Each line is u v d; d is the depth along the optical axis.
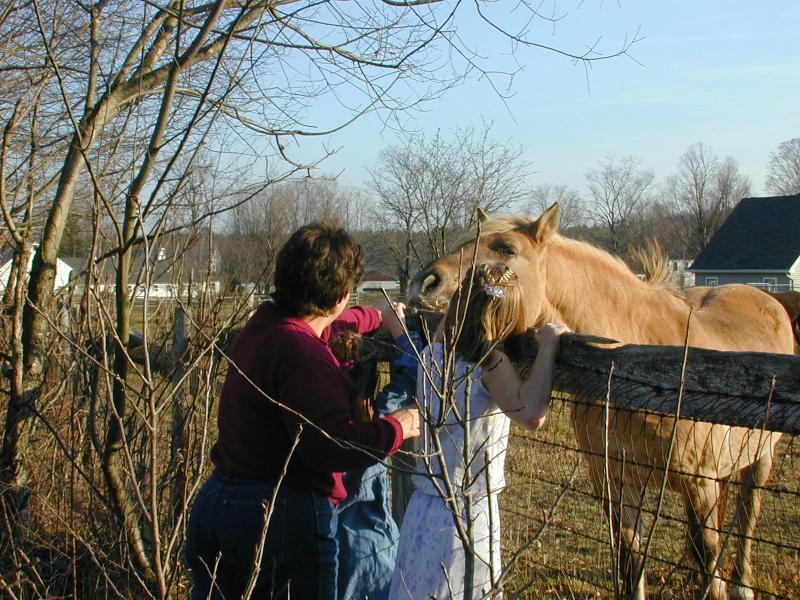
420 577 2.49
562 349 2.52
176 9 4.12
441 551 2.48
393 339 3.21
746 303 4.96
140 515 3.56
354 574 2.74
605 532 3.29
